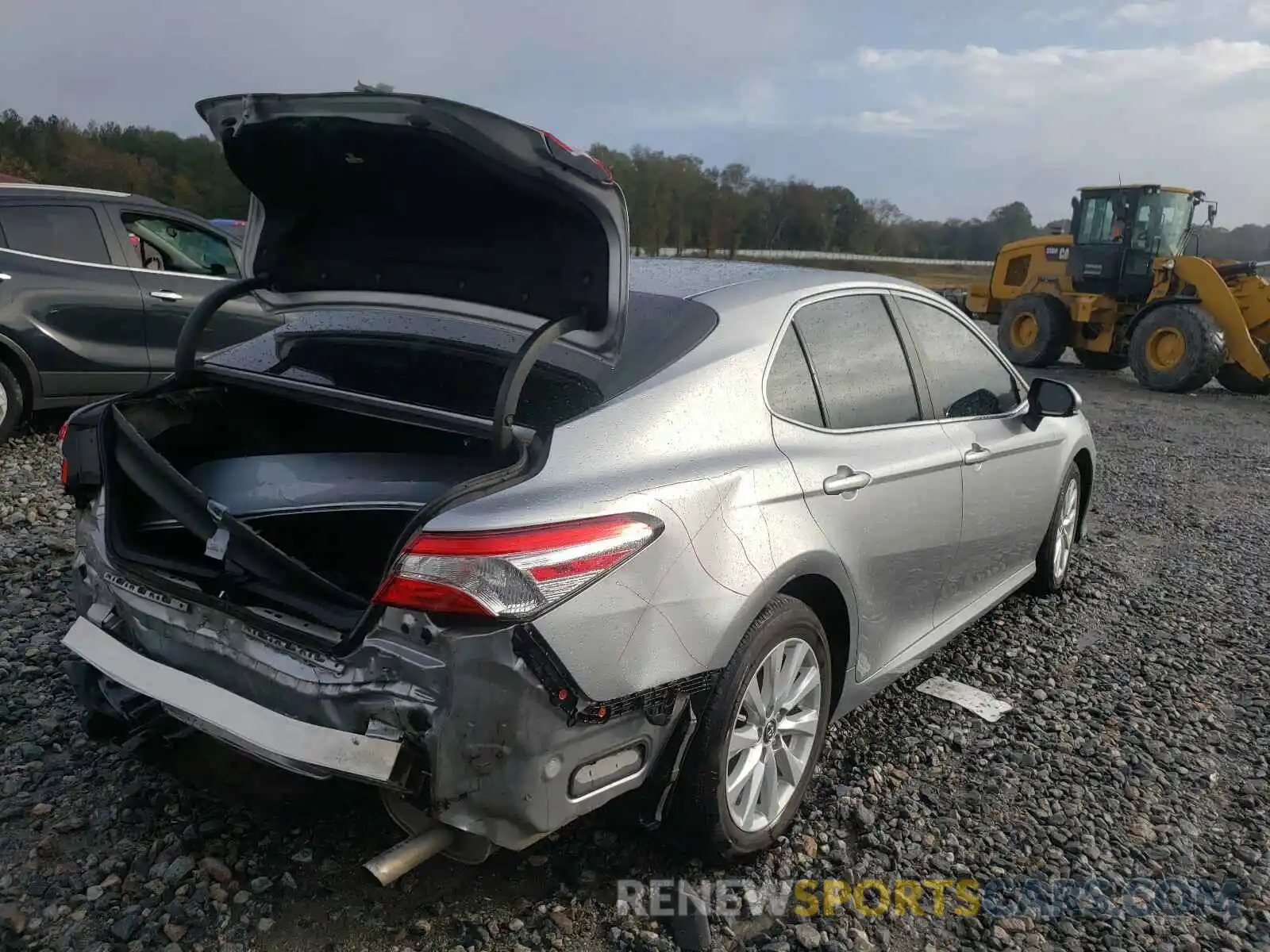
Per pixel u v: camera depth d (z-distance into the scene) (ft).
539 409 8.56
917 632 12.07
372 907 8.28
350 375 9.84
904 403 11.50
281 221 9.68
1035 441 14.28
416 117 7.38
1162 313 46.65
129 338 22.54
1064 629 15.81
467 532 6.95
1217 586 18.48
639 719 7.79
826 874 9.27
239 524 7.87
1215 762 11.91
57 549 15.65
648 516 7.68
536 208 8.03
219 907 8.13
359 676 7.22
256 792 8.63
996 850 9.90
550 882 8.73
